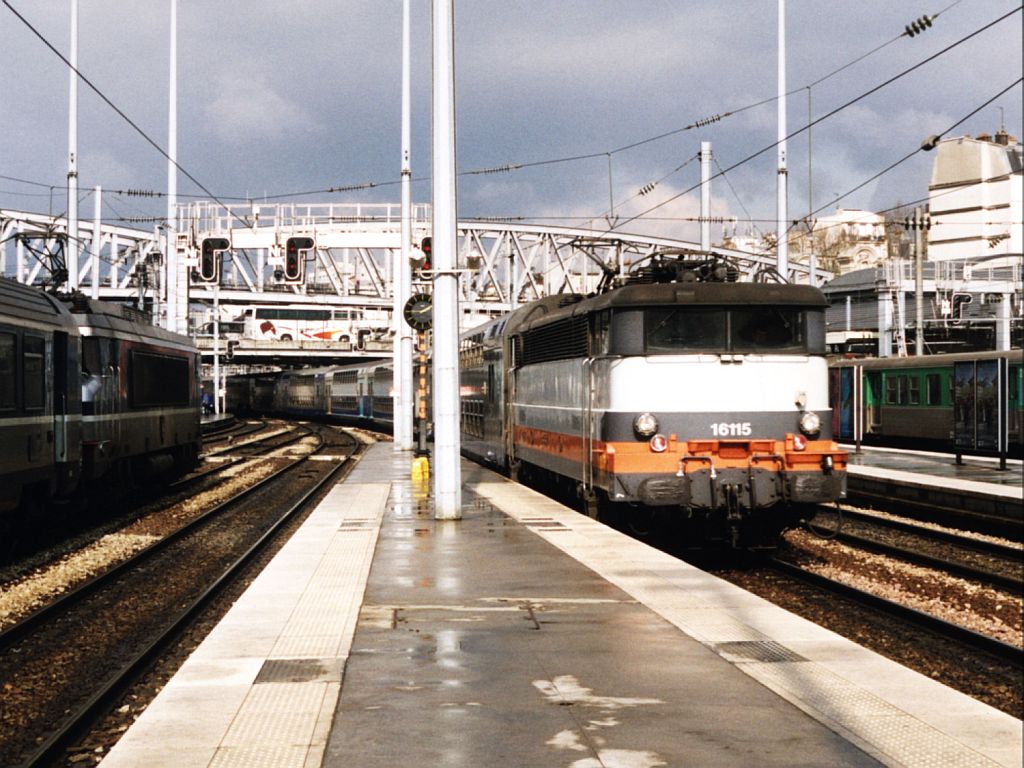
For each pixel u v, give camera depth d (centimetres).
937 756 598
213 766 582
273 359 10538
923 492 2194
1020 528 1847
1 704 874
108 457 2192
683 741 619
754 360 1516
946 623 1109
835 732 638
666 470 1492
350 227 5309
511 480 2542
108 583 1430
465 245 8888
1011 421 3172
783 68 3425
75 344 1853
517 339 2400
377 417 6397
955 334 5803
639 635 899
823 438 1525
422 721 658
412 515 1856
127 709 852
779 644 866
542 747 607
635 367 1507
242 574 1487
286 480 3105
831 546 1759
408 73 3897
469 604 1041
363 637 898
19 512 1683
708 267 1688
